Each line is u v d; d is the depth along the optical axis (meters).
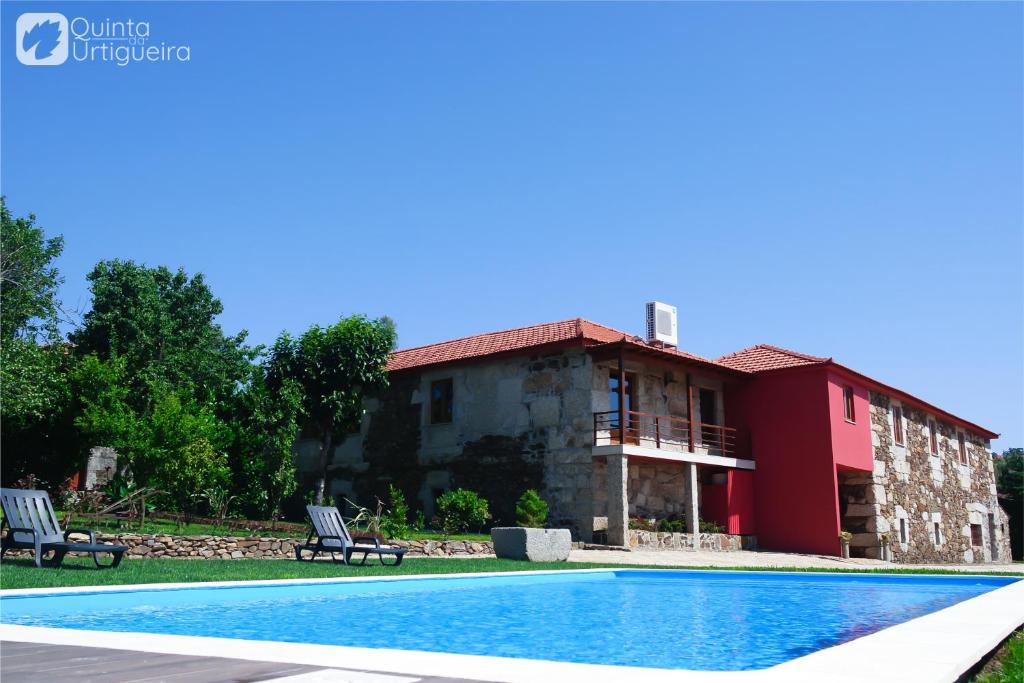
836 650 4.76
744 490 24.27
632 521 20.91
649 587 12.69
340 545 13.68
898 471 27.53
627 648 6.61
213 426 19.27
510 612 9.14
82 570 9.98
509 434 22.16
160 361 24.03
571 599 10.69
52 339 23.56
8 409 17.80
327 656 4.43
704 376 24.53
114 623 7.19
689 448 22.36
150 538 13.08
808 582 13.74
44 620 7.20
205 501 18.94
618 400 20.62
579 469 20.66
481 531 21.23
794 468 24.03
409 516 23.59
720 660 6.07
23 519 10.62
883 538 25.11
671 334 24.64
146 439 17.33
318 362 22.31
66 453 19.48
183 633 6.77
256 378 22.28
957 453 33.91
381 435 24.92
